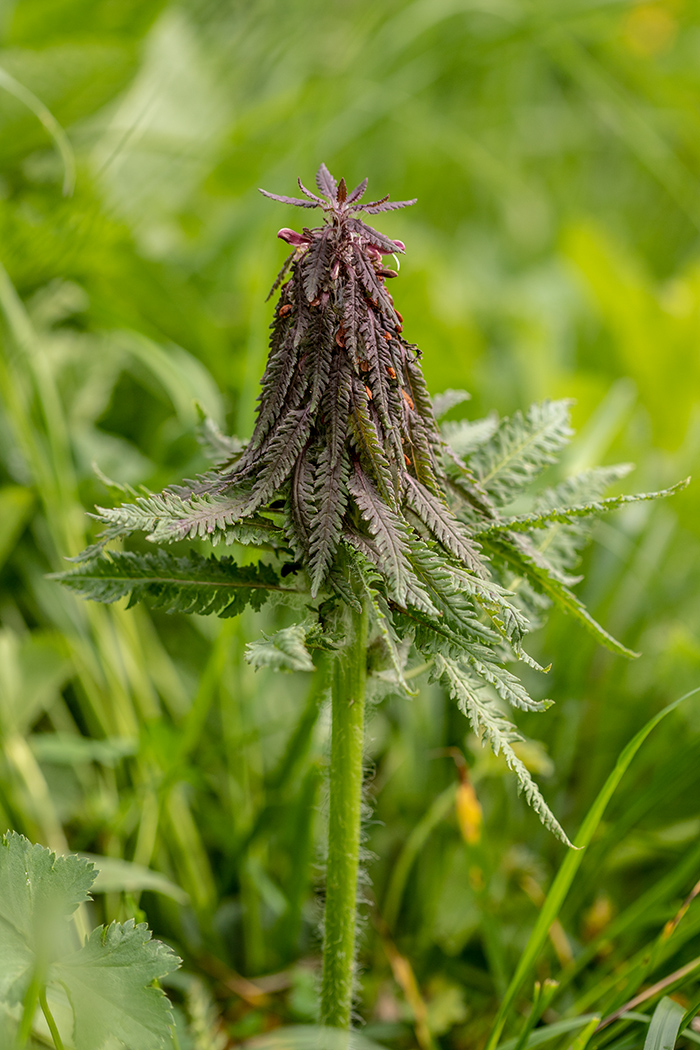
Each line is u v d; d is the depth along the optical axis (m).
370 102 1.65
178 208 1.46
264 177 1.46
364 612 0.80
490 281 1.85
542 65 2.28
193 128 1.41
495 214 2.02
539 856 0.98
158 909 0.95
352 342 0.77
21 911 0.79
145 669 1.04
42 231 1.08
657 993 0.85
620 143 2.14
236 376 1.22
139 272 1.22
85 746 0.95
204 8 1.63
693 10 1.89
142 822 0.95
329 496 0.77
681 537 1.22
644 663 1.10
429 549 0.78
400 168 1.98
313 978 0.92
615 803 0.98
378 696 0.83
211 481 0.79
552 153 2.14
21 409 1.00
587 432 1.21
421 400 0.79
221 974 0.94
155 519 0.77
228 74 1.56
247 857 0.95
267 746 1.04
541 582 0.81
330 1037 0.82
